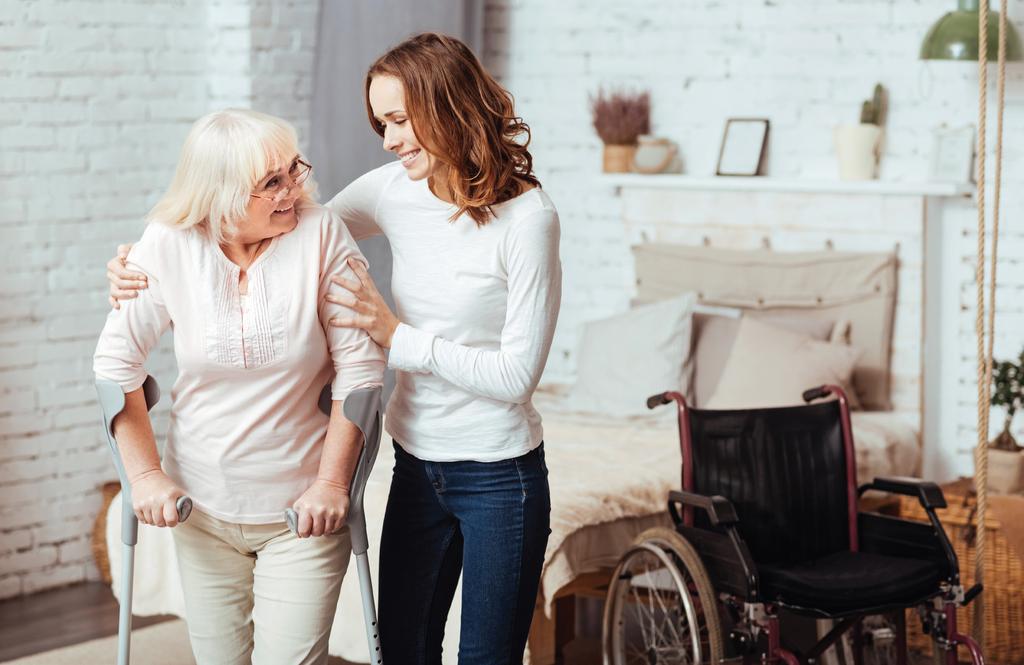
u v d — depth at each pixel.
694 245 4.99
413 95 2.07
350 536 2.19
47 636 3.90
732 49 4.96
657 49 5.13
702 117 5.06
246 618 2.28
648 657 3.35
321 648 2.20
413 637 2.34
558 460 3.73
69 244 4.31
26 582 4.29
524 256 2.11
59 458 4.35
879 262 4.55
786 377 4.36
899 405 4.58
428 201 2.21
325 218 2.15
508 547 2.20
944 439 4.67
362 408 2.11
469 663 2.23
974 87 4.50
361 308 2.13
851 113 4.75
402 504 2.31
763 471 3.32
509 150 2.15
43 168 4.22
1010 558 3.78
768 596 2.97
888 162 4.69
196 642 2.25
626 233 5.18
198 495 2.15
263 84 4.61
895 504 4.27
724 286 4.86
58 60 4.23
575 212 5.36
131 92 4.43
